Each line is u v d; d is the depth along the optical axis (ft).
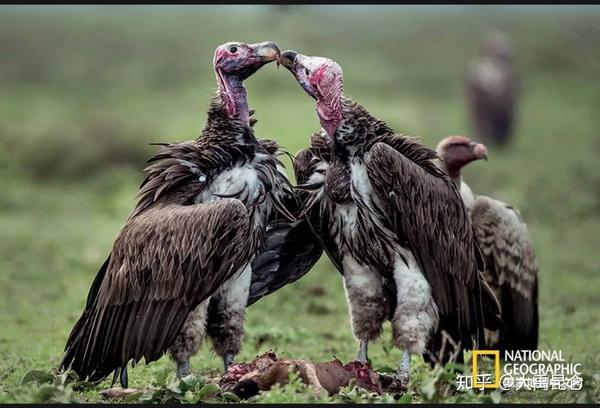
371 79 150.41
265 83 132.16
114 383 35.73
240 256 33.94
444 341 35.86
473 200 43.06
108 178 96.94
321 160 36.40
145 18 173.58
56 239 75.25
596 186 99.71
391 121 124.16
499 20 185.47
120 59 157.58
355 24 177.68
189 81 147.95
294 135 104.12
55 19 172.86
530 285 42.73
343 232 35.86
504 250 42.27
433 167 36.14
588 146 125.08
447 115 134.41
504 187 99.50
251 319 51.03
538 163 114.42
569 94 155.12
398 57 164.04
